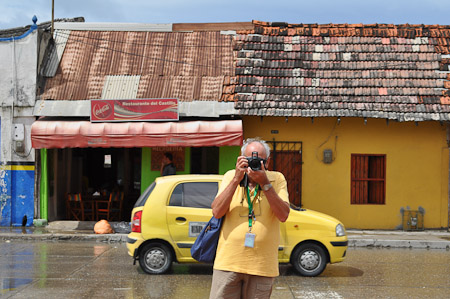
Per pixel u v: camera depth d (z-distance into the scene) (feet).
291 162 48.57
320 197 48.55
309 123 48.52
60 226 47.50
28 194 48.39
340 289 25.84
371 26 52.95
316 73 49.14
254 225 13.70
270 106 46.16
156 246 28.71
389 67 49.60
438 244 40.60
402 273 30.04
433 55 50.55
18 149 48.06
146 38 52.95
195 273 29.17
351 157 48.60
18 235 43.04
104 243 41.47
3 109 48.21
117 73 49.70
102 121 45.52
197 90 47.57
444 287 26.50
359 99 46.98
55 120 46.65
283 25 53.72
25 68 48.24
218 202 13.75
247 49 51.21
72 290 25.11
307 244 28.66
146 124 44.96
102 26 53.72
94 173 60.29
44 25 55.47
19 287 25.67
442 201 48.52
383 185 48.75
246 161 13.37
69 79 49.19
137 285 26.20
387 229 48.29
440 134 48.73
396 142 48.57
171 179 29.12
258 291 13.62
